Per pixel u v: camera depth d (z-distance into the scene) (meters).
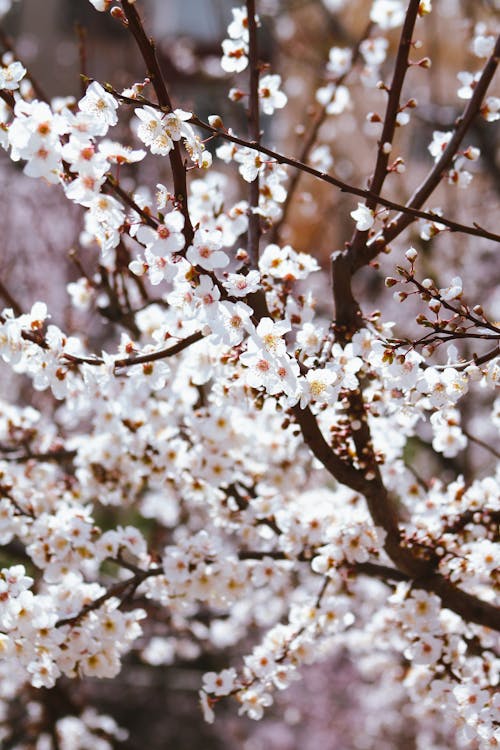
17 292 6.29
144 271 2.05
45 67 11.55
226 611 4.52
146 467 3.09
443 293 2.08
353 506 3.05
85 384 2.49
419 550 2.82
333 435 2.60
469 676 2.87
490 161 5.89
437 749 5.78
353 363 2.16
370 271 7.63
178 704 8.47
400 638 3.18
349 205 7.98
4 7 5.42
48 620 2.42
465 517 2.86
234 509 3.19
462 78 2.66
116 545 2.87
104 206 1.89
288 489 3.28
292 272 2.50
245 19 2.69
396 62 2.44
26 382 5.57
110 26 10.58
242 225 2.77
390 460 3.15
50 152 1.80
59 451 3.37
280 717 8.12
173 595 2.92
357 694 7.66
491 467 5.38
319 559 2.79
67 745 5.20
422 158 9.04
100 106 1.84
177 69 8.93
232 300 2.12
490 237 2.10
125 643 2.73
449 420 2.93
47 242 5.93
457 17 7.30
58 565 2.80
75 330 4.80
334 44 7.47
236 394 2.51
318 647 3.04
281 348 2.02
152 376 2.44
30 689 5.09
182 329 2.51
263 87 2.74
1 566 4.89
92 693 7.82
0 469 2.96
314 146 3.92
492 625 2.89
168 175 6.00
